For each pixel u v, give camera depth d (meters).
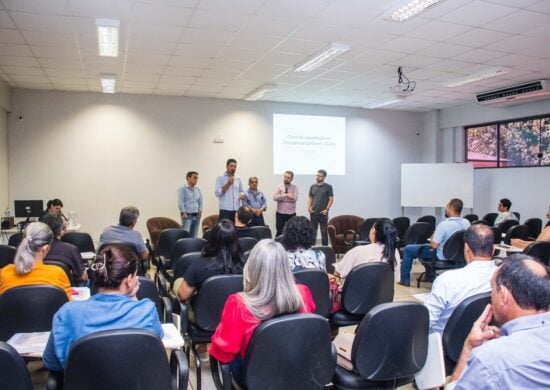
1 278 2.38
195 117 8.27
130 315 1.65
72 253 3.38
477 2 3.98
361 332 1.88
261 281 1.79
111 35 4.76
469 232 2.37
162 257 4.90
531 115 8.00
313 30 4.71
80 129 7.63
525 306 1.20
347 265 3.45
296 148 8.98
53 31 4.68
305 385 1.76
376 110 9.73
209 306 2.62
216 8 4.12
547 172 7.91
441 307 2.27
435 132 9.93
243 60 5.85
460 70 6.41
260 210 7.35
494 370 1.12
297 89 7.66
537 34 4.84
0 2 3.94
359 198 9.57
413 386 2.76
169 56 5.63
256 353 1.65
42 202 6.87
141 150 7.96
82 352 1.42
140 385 1.50
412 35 4.88
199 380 2.63
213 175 8.39
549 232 4.54
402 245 7.14
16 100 7.29
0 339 2.17
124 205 7.87
